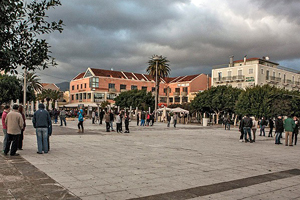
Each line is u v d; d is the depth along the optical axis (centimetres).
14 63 399
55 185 526
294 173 724
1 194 460
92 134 1752
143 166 741
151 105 5966
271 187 569
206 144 1387
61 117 2511
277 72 5841
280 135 1562
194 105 4675
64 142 1256
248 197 492
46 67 423
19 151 946
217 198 479
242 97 3903
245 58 5850
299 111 3844
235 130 2931
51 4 412
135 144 1266
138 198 466
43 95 6988
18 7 385
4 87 4450
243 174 688
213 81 6203
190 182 586
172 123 3994
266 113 3609
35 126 905
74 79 7794
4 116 891
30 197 450
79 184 539
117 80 6994
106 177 604
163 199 464
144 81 7450
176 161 837
